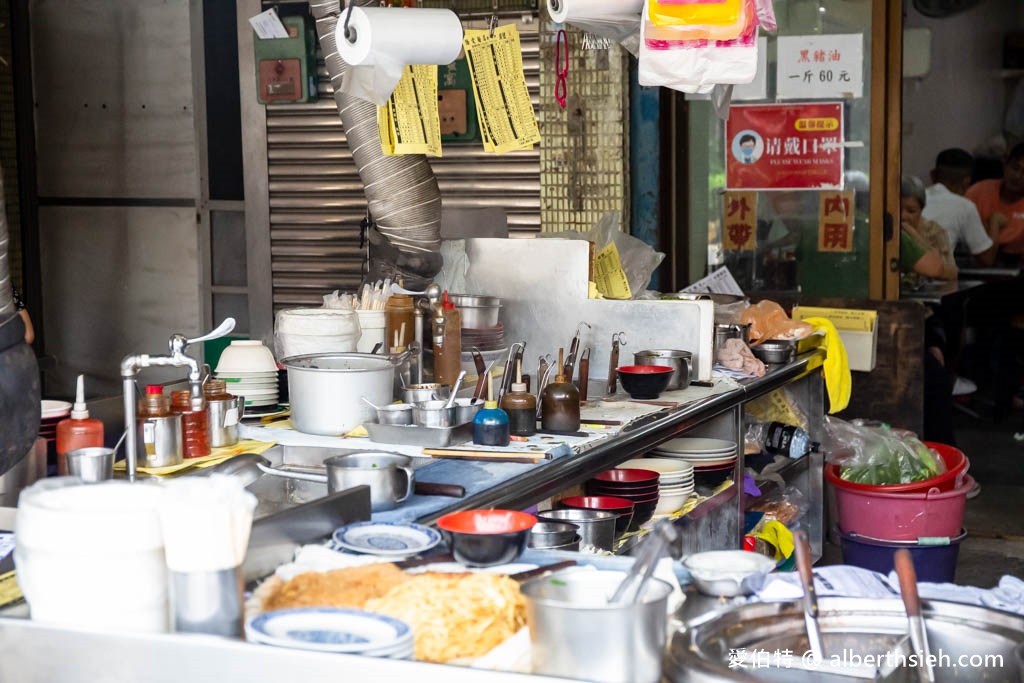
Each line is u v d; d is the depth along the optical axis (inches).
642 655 65.7
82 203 259.3
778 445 193.0
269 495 105.1
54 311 264.1
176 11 248.2
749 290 253.6
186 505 67.4
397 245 166.9
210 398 120.4
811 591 75.6
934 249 309.7
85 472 103.7
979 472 289.6
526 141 153.9
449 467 113.7
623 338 165.8
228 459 109.1
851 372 243.8
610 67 228.4
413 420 124.3
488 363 153.5
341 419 125.1
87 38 254.2
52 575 68.6
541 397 133.5
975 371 364.2
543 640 66.5
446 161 238.5
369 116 163.0
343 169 242.7
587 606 65.2
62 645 68.7
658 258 184.2
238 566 69.2
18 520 70.5
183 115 251.0
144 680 67.7
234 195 250.8
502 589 74.7
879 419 242.5
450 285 172.1
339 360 131.7
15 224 256.8
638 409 144.3
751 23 138.2
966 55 383.2
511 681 64.2
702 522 159.8
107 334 261.9
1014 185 358.3
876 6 239.9
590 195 233.0
